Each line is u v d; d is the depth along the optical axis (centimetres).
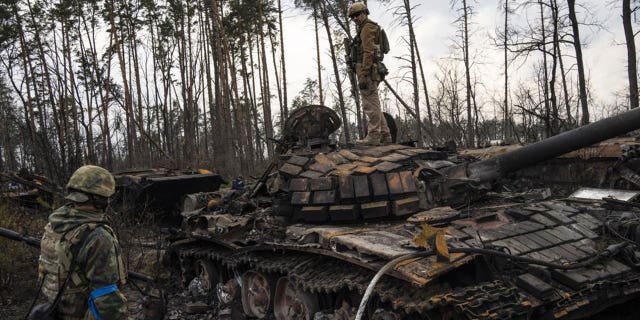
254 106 3650
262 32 3028
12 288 841
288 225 725
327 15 2578
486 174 668
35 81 3112
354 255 533
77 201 378
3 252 820
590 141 646
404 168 700
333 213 664
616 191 757
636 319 620
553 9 1909
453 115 2791
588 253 556
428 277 444
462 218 622
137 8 3136
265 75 3062
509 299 455
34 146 2062
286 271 643
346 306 595
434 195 674
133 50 3306
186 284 944
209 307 827
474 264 502
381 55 840
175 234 948
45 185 1299
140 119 3128
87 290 376
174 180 1173
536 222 615
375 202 656
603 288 508
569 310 484
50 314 371
